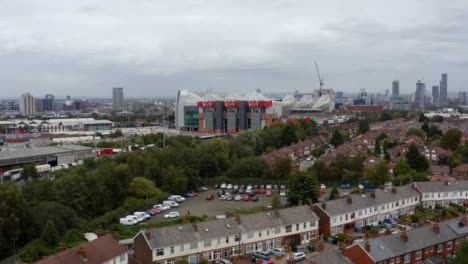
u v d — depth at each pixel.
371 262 91.06
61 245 92.12
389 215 141.25
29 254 107.00
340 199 132.50
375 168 182.50
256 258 108.25
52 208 125.31
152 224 134.38
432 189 154.25
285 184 180.75
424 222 134.88
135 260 102.75
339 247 100.12
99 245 93.94
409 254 98.81
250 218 116.75
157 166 181.12
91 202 144.00
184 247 104.00
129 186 163.38
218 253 109.12
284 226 118.31
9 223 114.25
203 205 161.62
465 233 110.50
